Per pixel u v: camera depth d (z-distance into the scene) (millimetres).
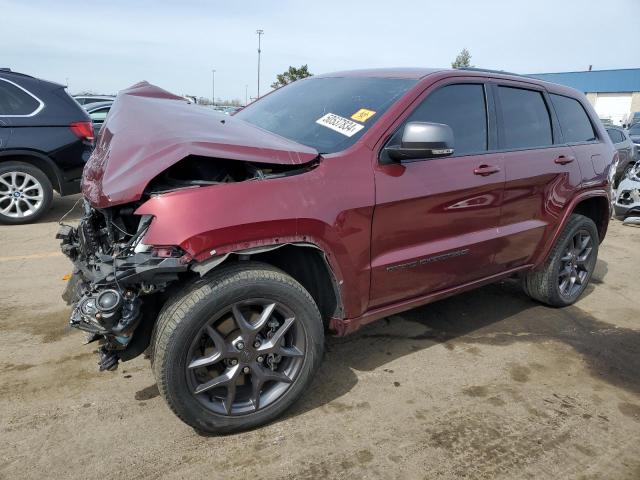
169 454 2500
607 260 6160
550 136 4105
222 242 2342
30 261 5160
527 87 3967
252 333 2523
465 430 2781
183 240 2270
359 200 2752
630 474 2520
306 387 2781
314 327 2703
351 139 2938
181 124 2725
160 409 2844
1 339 3537
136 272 2250
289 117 3430
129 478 2340
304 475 2406
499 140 3623
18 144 6492
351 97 3318
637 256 6383
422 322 4113
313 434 2691
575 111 4473
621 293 5023
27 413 2764
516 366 3500
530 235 3893
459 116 3387
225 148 2439
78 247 2912
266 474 2402
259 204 2434
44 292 4367
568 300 4500
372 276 2930
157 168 2352
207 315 2379
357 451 2578
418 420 2850
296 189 2561
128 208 2506
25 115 6547
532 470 2512
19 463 2398
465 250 3373
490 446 2664
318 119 3244
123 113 3094
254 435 2664
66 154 6816
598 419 2947
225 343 2506
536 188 3824
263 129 3365
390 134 2963
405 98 3090
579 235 4480
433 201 3100
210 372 2570
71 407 2830
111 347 2414
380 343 3727
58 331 3682
